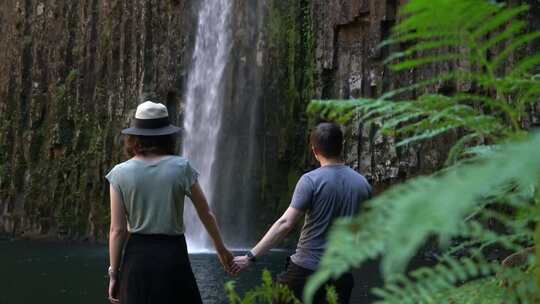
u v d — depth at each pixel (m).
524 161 0.57
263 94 22.39
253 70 22.75
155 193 3.54
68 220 23.88
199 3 23.55
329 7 20.98
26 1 25.97
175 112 23.44
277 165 22.12
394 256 0.55
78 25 25.06
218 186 23.02
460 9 0.79
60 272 13.92
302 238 3.72
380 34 19.25
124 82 23.75
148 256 3.49
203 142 23.19
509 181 1.03
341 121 1.26
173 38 23.36
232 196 22.78
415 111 1.13
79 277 13.08
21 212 24.80
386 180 19.17
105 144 23.59
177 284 3.51
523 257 1.22
